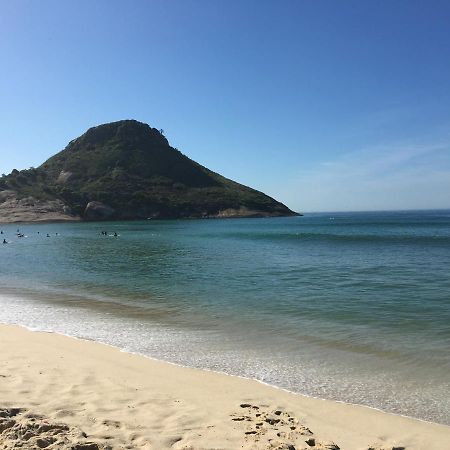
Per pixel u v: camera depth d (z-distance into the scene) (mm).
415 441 6043
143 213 158500
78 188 171500
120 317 14352
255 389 7980
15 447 5070
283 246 46562
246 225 113250
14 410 6270
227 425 6133
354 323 13273
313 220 158250
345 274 24438
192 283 21719
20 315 14750
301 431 6066
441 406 7324
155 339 11586
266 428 6082
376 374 8891
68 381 7863
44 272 26969
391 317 14023
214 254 38062
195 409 6750
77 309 15742
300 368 9258
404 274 24172
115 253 40281
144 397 7219
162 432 5785
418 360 9758
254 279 22812
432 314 14375
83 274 25781
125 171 185250
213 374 8797
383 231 80188
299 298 17422
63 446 5117
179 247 46688
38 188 163875
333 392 7934
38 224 132500
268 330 12508
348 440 6008
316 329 12578
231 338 11664
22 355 9578
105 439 5461
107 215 150500
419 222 126688
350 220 156750
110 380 8055
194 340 11477
